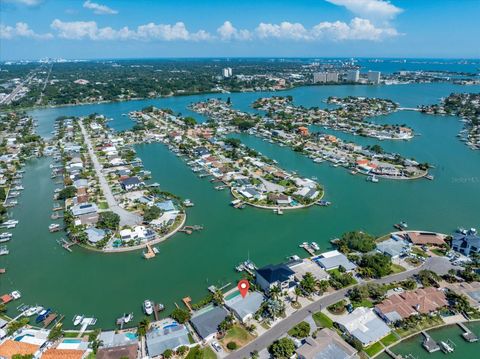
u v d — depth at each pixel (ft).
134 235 517.55
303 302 380.17
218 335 336.90
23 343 322.55
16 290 418.10
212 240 520.83
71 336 340.59
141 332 334.65
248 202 634.43
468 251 458.09
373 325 339.98
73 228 533.14
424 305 361.10
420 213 595.47
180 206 620.08
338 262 442.09
